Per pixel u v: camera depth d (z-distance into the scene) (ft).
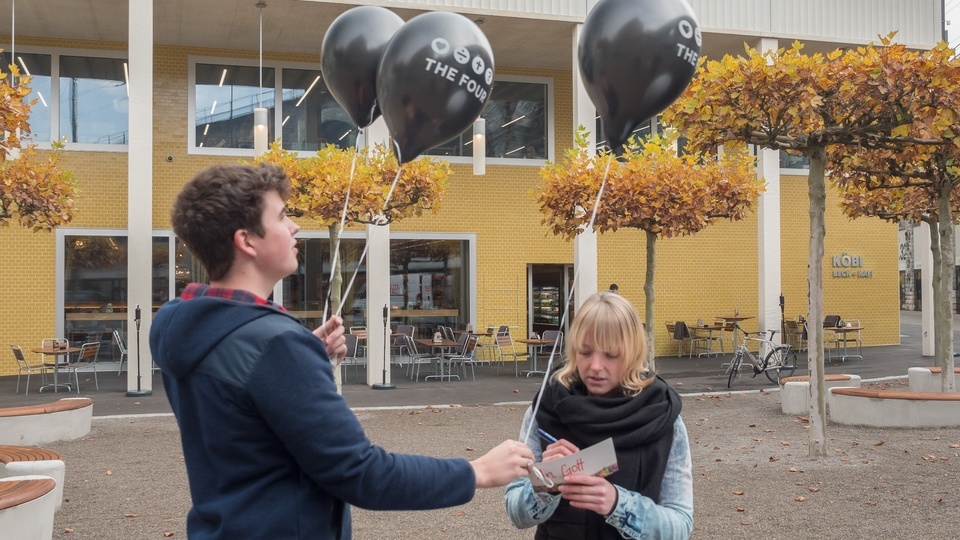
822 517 20.30
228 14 53.26
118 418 37.88
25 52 57.72
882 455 27.81
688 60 12.35
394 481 5.89
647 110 12.55
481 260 65.36
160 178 59.31
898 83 26.48
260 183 6.36
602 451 6.97
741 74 26.27
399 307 63.62
